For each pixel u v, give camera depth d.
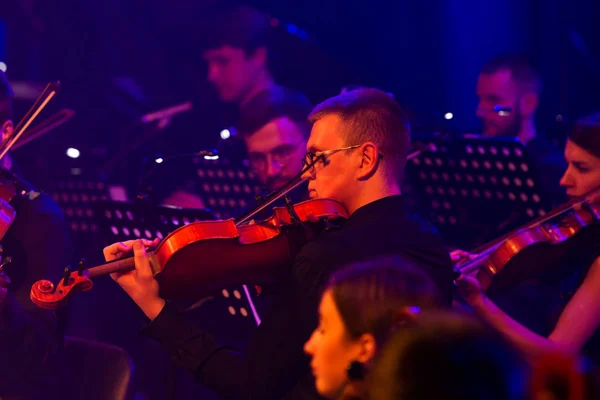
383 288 4.30
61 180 11.31
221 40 13.71
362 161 6.27
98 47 18.03
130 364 7.94
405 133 6.46
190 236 6.19
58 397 7.80
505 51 18.14
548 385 2.67
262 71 13.98
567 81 17.42
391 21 18.91
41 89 16.03
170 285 6.32
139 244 6.32
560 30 17.56
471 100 18.47
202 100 15.93
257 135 10.09
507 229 10.14
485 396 2.76
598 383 2.64
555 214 7.91
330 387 4.31
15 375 7.48
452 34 18.55
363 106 6.32
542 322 8.62
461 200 10.27
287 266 6.48
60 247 8.12
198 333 6.30
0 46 17.84
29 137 9.41
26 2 17.47
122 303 11.78
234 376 6.15
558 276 7.91
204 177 11.04
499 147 9.65
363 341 4.24
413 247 6.01
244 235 6.36
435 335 2.94
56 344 7.69
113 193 11.30
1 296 7.16
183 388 10.43
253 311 8.22
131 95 16.78
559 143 11.54
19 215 7.94
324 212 6.41
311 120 6.52
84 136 16.05
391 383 2.93
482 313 7.39
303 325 5.80
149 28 18.28
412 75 18.88
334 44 18.97
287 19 18.66
